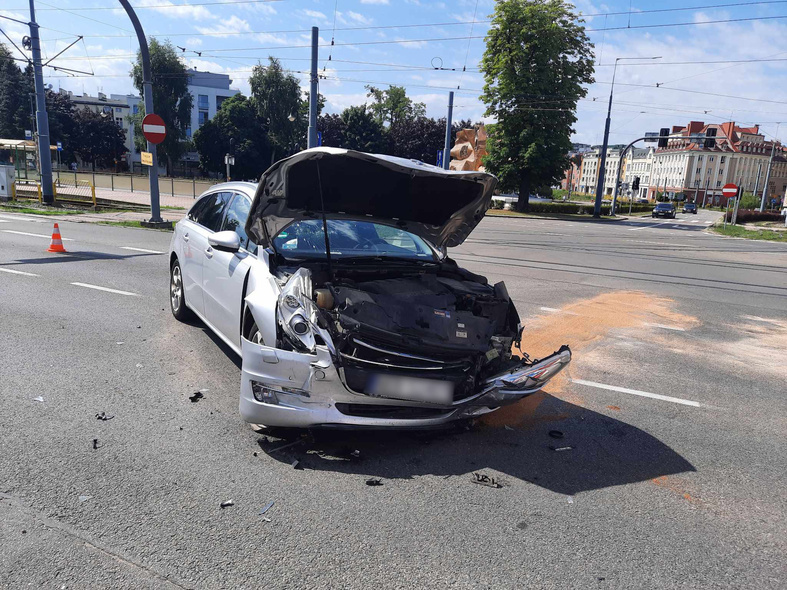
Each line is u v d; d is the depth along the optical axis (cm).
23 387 464
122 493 319
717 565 283
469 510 321
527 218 3797
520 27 4050
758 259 1778
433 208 474
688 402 512
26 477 331
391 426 367
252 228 428
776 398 532
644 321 825
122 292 823
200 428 404
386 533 295
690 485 363
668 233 2936
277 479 342
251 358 366
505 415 463
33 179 3016
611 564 280
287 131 7219
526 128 4138
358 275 452
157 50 6312
